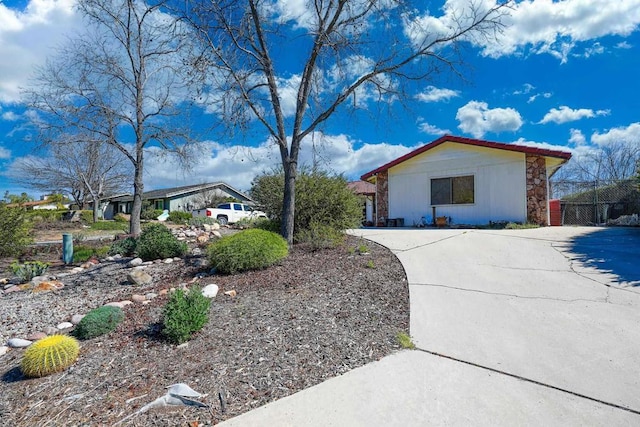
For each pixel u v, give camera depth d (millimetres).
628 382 2709
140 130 11680
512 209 11734
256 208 10398
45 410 2625
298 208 9023
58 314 5172
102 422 2441
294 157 8227
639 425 2252
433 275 5684
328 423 2350
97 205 24922
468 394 2637
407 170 14070
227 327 3859
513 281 5316
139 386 2861
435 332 3732
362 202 9859
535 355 3178
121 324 4199
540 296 4664
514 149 11469
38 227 17688
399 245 8055
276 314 4168
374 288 5059
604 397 2541
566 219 15016
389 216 14453
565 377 2814
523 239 8273
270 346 3408
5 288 7398
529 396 2588
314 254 7250
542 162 11219
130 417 2480
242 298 4836
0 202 11008
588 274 5469
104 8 10688
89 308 5301
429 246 7832
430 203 13484
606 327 3664
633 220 12562
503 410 2436
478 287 5102
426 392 2674
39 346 3236
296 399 2621
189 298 3893
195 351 3381
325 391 2715
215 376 2938
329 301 4586
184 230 13695
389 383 2807
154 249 8523
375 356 3252
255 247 6250
